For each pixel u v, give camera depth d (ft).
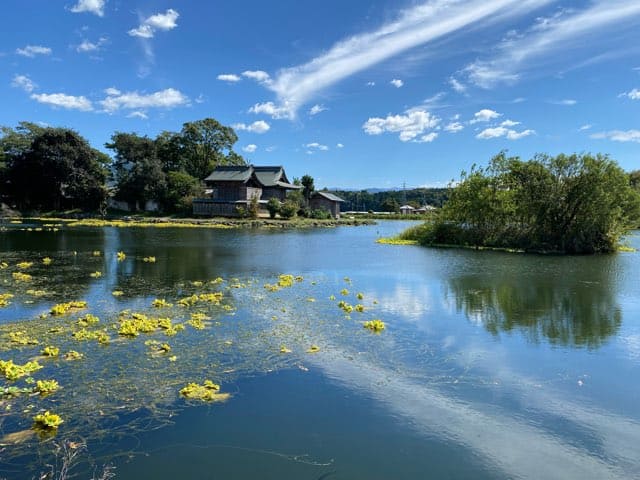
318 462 16.12
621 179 88.48
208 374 23.61
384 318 35.65
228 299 41.42
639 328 33.22
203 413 19.42
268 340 29.37
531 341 30.19
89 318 32.89
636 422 19.47
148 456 16.26
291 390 21.88
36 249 79.30
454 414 19.89
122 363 24.88
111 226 148.36
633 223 94.68
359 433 18.13
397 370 24.77
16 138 207.72
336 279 53.57
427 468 15.94
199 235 118.73
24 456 16.15
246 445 17.08
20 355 25.95
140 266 60.90
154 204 218.59
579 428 18.92
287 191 246.27
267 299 41.75
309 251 84.74
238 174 210.79
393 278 54.60
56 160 190.90
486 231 97.55
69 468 15.42
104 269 57.88
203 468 15.64
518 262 71.05
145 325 31.01
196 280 50.90
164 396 20.97
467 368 25.26
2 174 197.47
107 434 17.70
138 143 228.02
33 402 20.18
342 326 33.12
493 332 32.09
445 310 38.40
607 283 51.75
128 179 207.31
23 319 33.47
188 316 35.12
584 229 87.45
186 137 239.91
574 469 16.10
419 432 18.33
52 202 203.92
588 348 28.81
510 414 20.01
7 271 55.36
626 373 24.79
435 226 104.37
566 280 53.78
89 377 22.97
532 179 92.73
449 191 103.55
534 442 17.80
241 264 65.05
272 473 15.43
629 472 16.01
